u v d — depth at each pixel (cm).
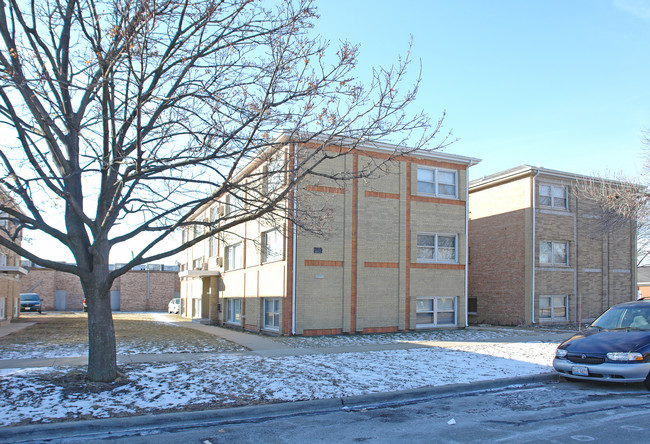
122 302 5197
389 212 2078
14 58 876
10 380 951
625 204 2339
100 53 945
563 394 951
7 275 2608
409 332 2033
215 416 782
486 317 2609
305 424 754
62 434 693
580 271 2552
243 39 993
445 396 950
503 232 2552
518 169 2469
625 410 807
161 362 1206
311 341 1714
